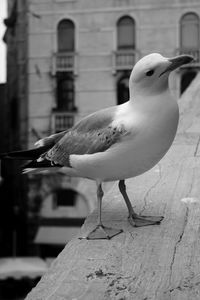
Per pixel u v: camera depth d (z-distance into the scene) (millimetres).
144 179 3592
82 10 21781
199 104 5359
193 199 3189
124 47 21859
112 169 2777
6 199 25562
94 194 21766
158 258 2447
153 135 2666
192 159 3943
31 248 22234
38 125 22125
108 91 21719
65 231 22047
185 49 21125
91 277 2279
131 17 21609
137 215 2916
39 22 22016
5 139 30000
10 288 14422
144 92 2688
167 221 2875
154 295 2133
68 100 22141
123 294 2143
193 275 2285
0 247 24234
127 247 2570
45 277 2297
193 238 2654
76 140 2916
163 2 21281
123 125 2680
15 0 25250
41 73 22047
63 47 22109
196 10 21203
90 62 21781
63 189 22031
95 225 2861
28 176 22266
